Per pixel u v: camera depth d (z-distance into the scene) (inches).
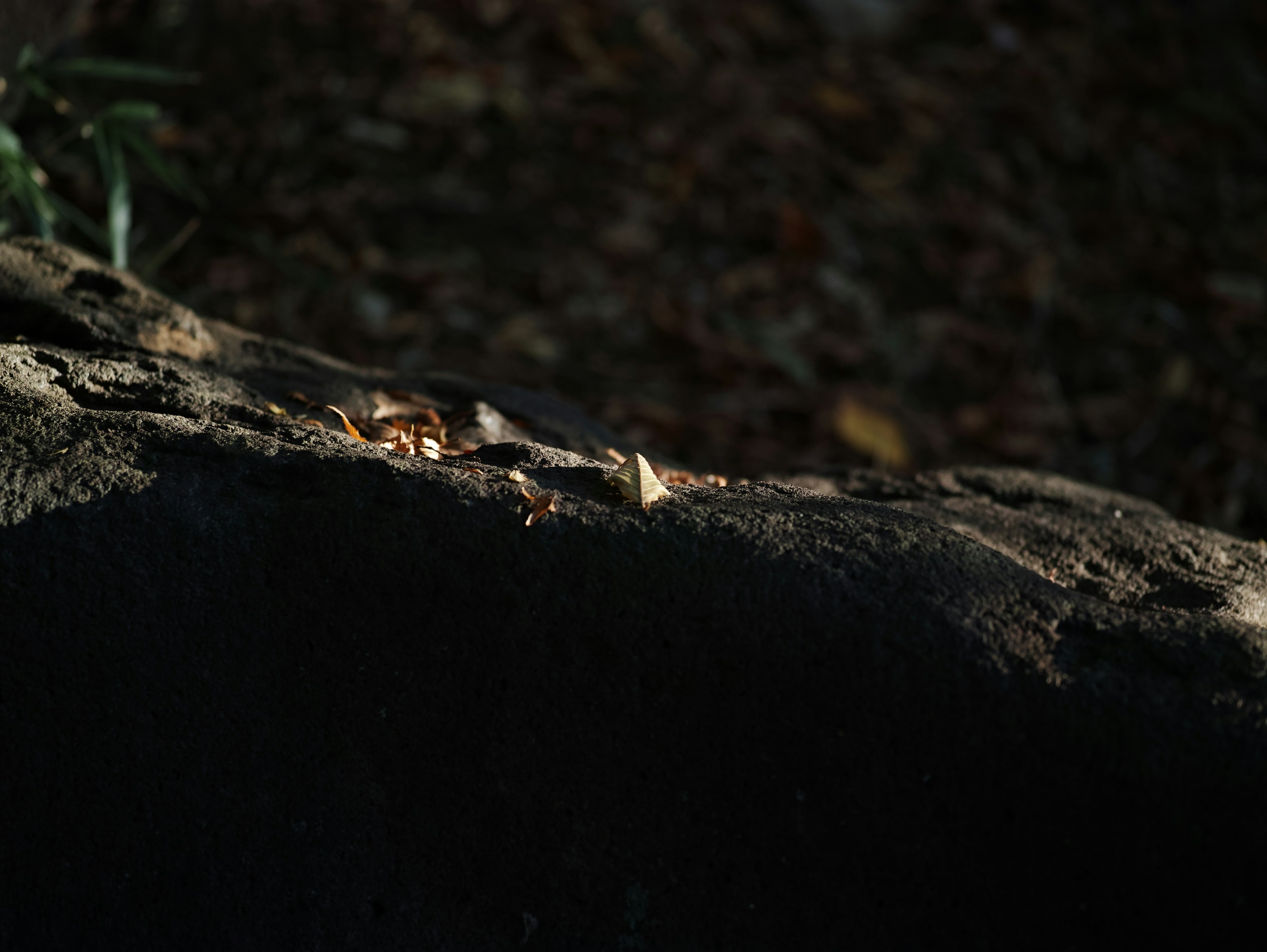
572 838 47.1
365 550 46.9
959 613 45.1
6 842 47.9
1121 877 44.4
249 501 47.6
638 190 119.8
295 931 48.0
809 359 104.9
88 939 48.3
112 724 47.5
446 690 47.0
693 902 46.9
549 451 51.3
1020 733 44.4
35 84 76.4
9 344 53.9
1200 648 44.8
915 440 98.7
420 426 57.6
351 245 105.4
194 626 47.3
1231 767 43.7
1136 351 113.1
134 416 49.8
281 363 62.1
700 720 46.0
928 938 45.8
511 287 106.7
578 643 46.3
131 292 61.0
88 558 47.0
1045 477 64.1
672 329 104.8
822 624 45.2
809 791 45.8
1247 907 44.0
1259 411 109.0
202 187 106.4
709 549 46.1
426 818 47.6
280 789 47.8
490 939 47.9
